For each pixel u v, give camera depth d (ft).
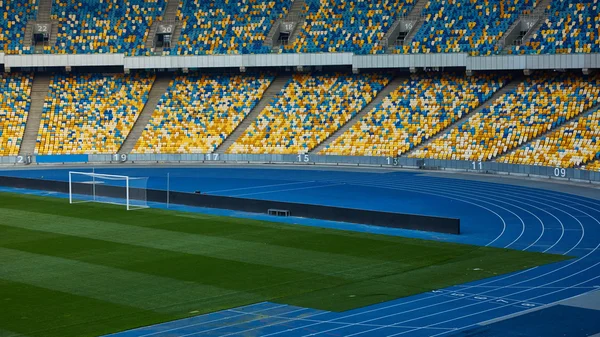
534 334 93.97
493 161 235.81
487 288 114.11
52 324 100.17
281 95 284.20
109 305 108.17
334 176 237.04
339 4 292.20
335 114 273.13
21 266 129.39
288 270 126.11
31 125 281.13
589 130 228.84
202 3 302.25
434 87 269.23
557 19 258.37
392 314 102.83
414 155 251.19
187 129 279.28
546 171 221.87
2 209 183.52
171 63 286.66
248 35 291.17
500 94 258.16
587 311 102.01
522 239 147.13
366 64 272.10
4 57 288.10
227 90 289.74
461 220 166.50
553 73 255.29
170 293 113.70
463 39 268.62
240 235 152.97
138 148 274.57
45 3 304.30
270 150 268.82
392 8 286.05
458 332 95.09
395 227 159.63
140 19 300.20
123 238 150.61
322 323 99.71
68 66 289.12
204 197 186.09
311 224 163.84
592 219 163.94
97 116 284.82
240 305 107.86
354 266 128.47
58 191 209.87
